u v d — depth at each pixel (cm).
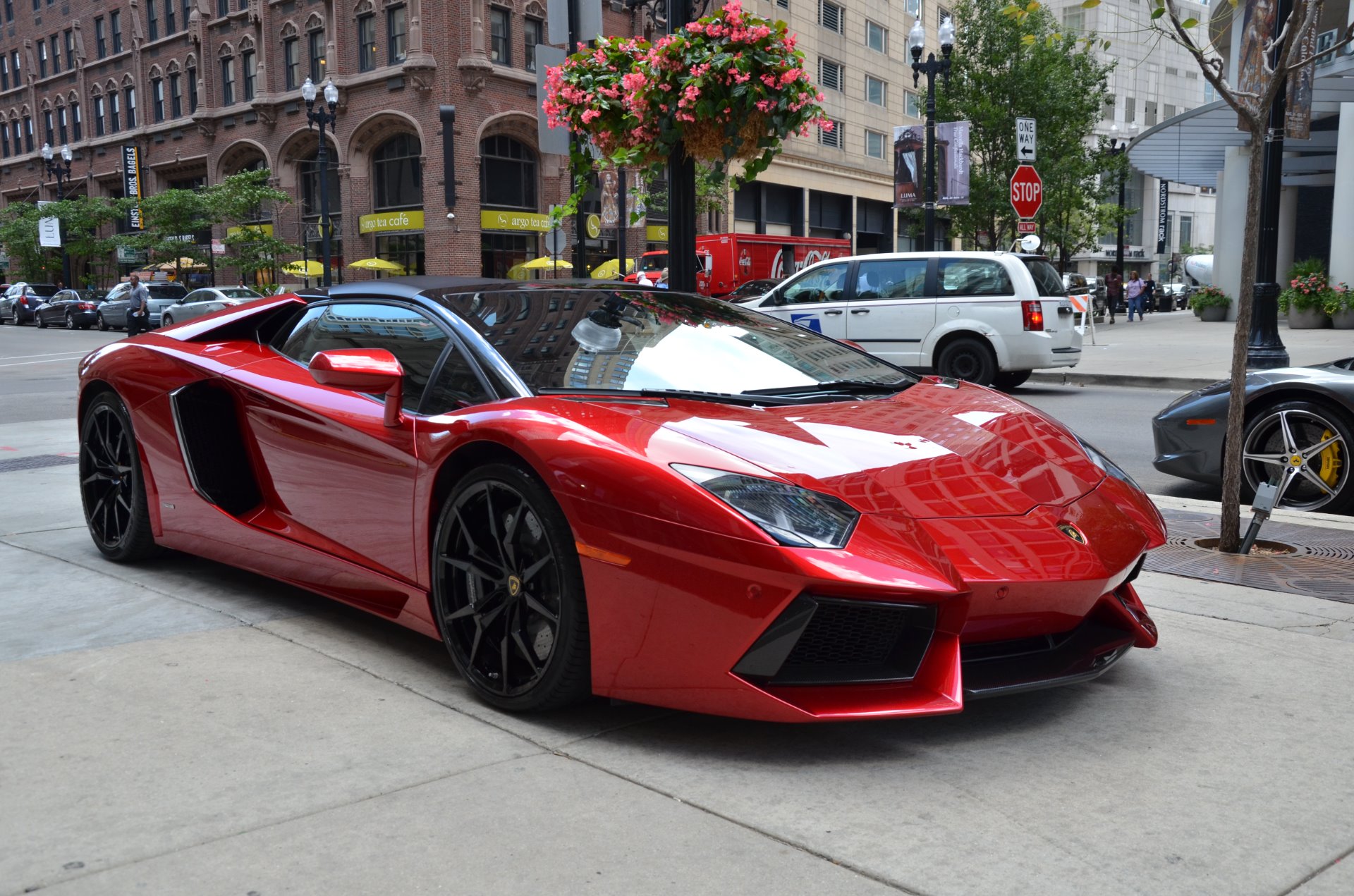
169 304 3100
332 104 2895
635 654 243
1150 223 7481
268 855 198
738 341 338
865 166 4662
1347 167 2252
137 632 333
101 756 242
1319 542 457
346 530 321
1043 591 239
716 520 230
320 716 266
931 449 276
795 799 222
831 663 239
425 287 340
